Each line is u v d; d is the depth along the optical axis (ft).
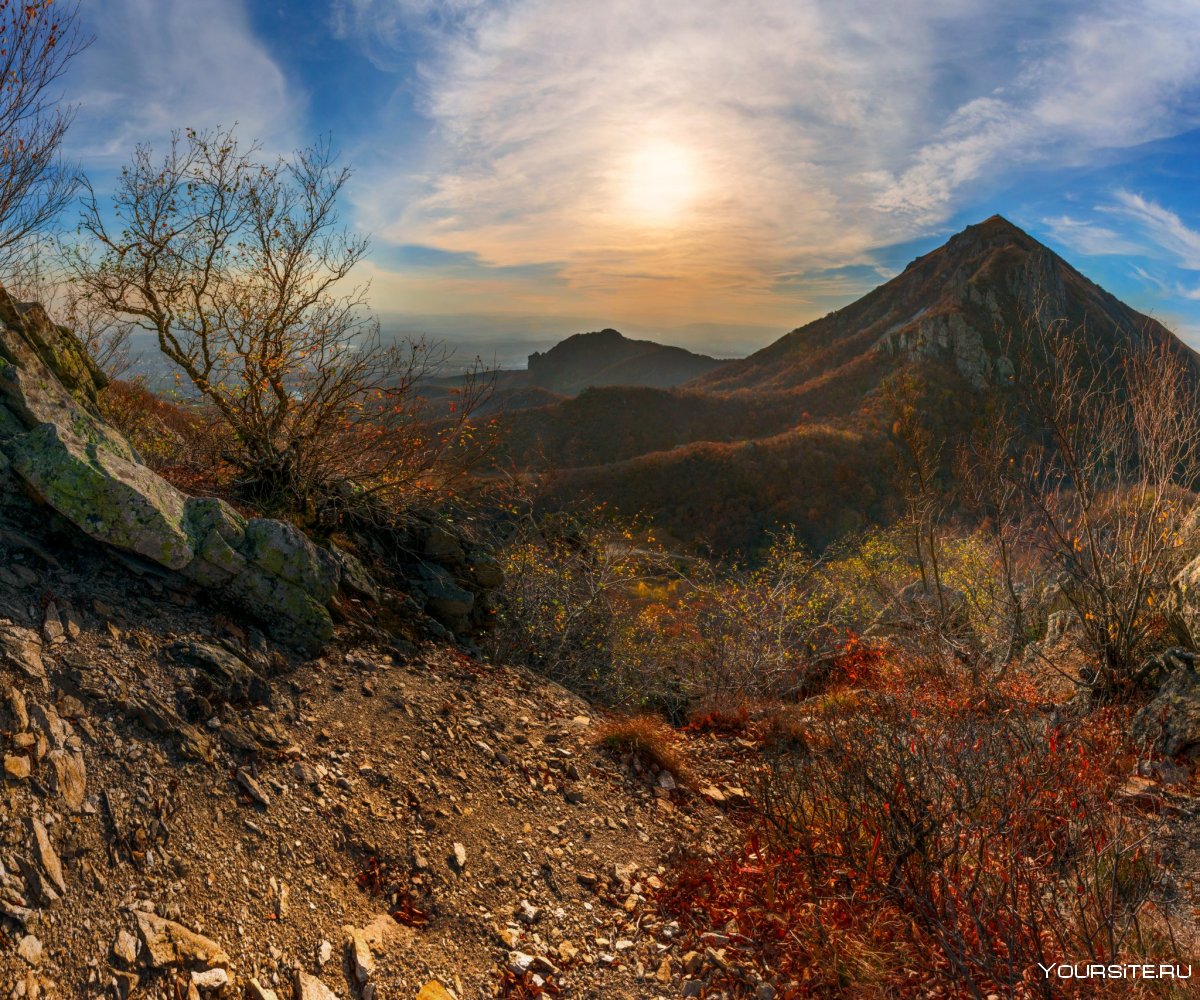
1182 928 11.28
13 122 17.15
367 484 23.95
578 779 16.78
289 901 10.36
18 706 9.84
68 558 13.07
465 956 11.00
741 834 16.24
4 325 14.51
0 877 7.96
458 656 20.90
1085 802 13.37
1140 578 21.06
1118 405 22.98
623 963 11.68
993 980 9.78
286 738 13.30
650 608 36.60
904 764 14.02
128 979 8.00
